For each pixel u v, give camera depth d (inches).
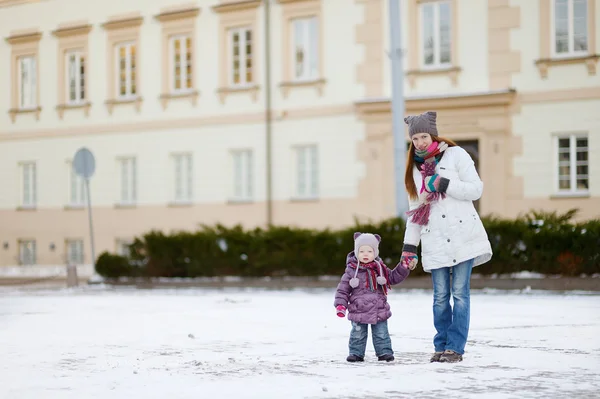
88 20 2206.0
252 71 1973.4
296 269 1354.6
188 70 2068.2
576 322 761.0
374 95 1822.1
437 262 536.7
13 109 2336.4
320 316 874.1
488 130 1715.1
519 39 1696.6
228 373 505.4
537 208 1680.6
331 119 1871.3
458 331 534.3
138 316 911.7
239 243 1411.2
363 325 542.9
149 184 2116.1
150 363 554.6
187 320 853.2
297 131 1914.4
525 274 1184.8
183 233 1469.0
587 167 1652.3
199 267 1435.8
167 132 2090.3
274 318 858.8
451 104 1736.0
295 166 1920.5
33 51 2300.7
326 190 1878.7
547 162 1674.5
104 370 530.0
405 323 780.0
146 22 2112.5
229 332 734.5
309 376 487.5
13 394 450.6
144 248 1502.2
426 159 547.8
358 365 527.5
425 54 1780.3
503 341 631.2
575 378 469.1
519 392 427.2
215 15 2014.0
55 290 1521.9
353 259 546.3
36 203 2310.5
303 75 1919.3
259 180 1961.1
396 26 1339.8
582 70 1652.3
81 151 1604.3
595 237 1142.3
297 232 1365.7
